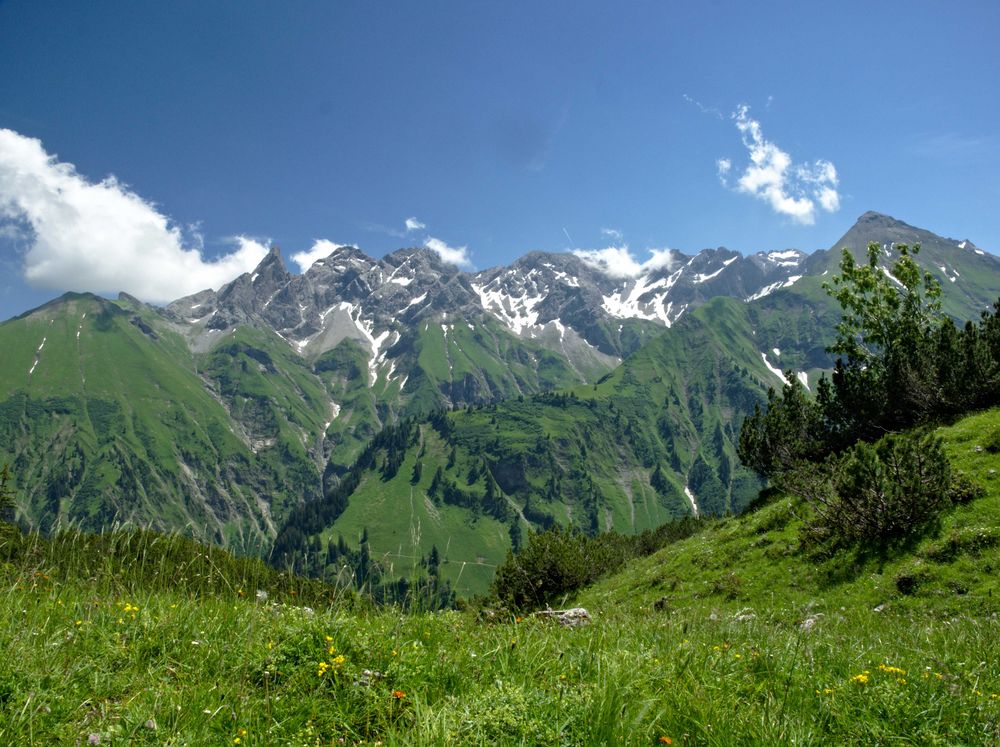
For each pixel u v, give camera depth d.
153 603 8.55
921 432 30.28
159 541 9.81
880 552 22.53
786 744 5.21
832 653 8.54
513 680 6.36
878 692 6.29
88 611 7.98
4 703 5.43
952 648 9.43
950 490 22.77
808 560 24.84
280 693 6.05
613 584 32.97
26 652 6.34
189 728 5.21
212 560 9.66
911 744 5.44
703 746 5.27
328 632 7.05
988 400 30.70
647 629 9.62
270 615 8.37
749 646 8.59
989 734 5.51
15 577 8.64
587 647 7.68
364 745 5.15
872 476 23.62
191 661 6.76
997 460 24.08
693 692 6.17
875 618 18.42
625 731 5.08
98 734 4.94
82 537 9.49
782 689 6.58
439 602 8.96
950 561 20.11
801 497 29.42
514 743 4.96
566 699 5.61
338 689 6.04
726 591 25.50
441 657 6.88
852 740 5.51
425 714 5.24
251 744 4.98
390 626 7.95
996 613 16.62
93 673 6.26
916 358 34.41
